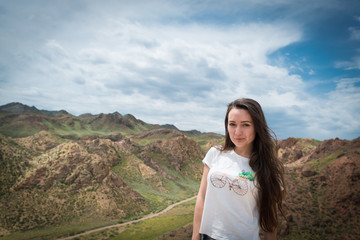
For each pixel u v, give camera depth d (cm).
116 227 7475
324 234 4134
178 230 5972
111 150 14812
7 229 6662
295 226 4366
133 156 15888
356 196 4600
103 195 9081
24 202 7619
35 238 6366
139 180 14075
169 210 10081
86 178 9212
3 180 7962
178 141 19575
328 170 5734
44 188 8288
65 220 7600
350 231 4116
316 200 5056
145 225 7606
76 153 9775
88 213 8150
